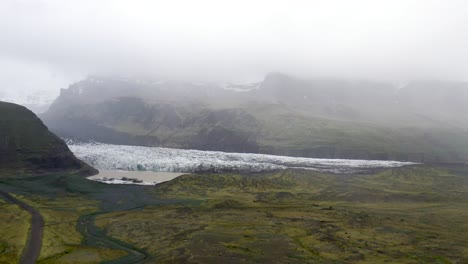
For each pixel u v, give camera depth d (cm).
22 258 16450
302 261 15888
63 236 19850
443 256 16825
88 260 16300
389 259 16350
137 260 16288
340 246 18062
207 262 15562
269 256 16438
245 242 18375
